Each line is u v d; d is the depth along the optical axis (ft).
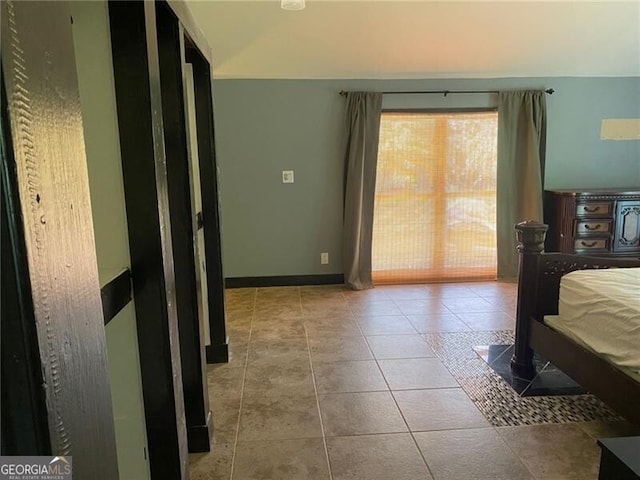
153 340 4.56
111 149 4.23
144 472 4.80
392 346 10.70
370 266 15.62
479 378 9.06
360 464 6.55
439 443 7.00
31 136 1.45
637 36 13.37
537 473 6.29
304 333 11.59
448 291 15.08
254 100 14.80
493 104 15.43
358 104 14.69
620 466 3.62
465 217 15.89
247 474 6.38
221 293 9.77
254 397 8.45
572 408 7.93
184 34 7.02
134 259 4.38
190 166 6.65
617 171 16.40
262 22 11.89
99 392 1.93
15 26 1.37
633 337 6.38
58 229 1.61
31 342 1.41
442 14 11.92
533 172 15.43
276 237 15.64
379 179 15.48
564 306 8.16
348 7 11.45
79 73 4.12
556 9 11.98
